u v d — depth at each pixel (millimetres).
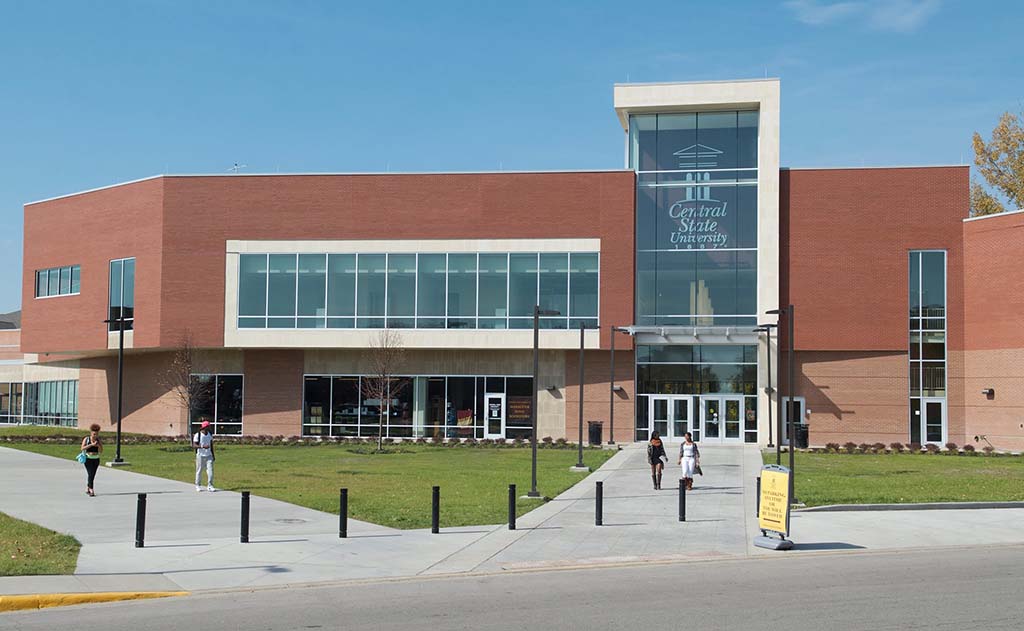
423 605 12531
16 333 72688
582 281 48938
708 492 27141
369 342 49812
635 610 12141
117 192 53875
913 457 41094
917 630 10922
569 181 49344
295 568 15195
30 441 47312
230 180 51219
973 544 18344
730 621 11445
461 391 50656
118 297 53500
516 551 17062
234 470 32656
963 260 47812
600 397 49188
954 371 47625
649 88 49500
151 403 55281
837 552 17359
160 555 16109
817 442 48156
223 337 50625
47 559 15297
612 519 21469
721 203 49562
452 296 49656
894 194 48500
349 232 50469
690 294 49312
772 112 48844
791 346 28562
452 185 50031
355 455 40625
